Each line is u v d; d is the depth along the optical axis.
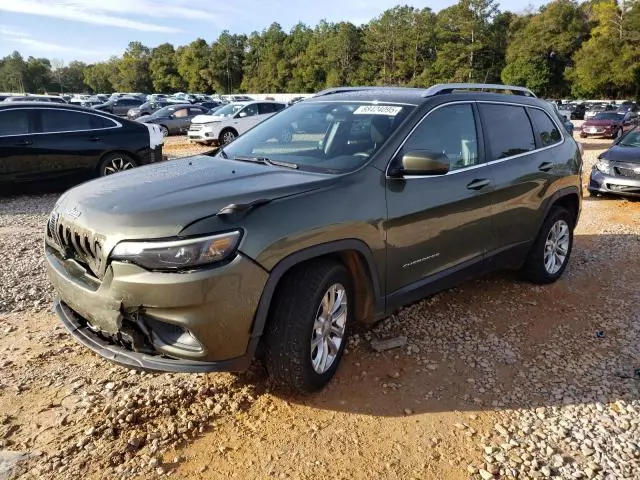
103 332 2.84
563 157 5.13
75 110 9.69
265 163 3.65
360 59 89.25
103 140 9.85
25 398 3.16
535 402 3.26
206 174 3.33
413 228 3.56
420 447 2.82
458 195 3.88
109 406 3.05
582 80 68.88
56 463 2.61
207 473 2.59
